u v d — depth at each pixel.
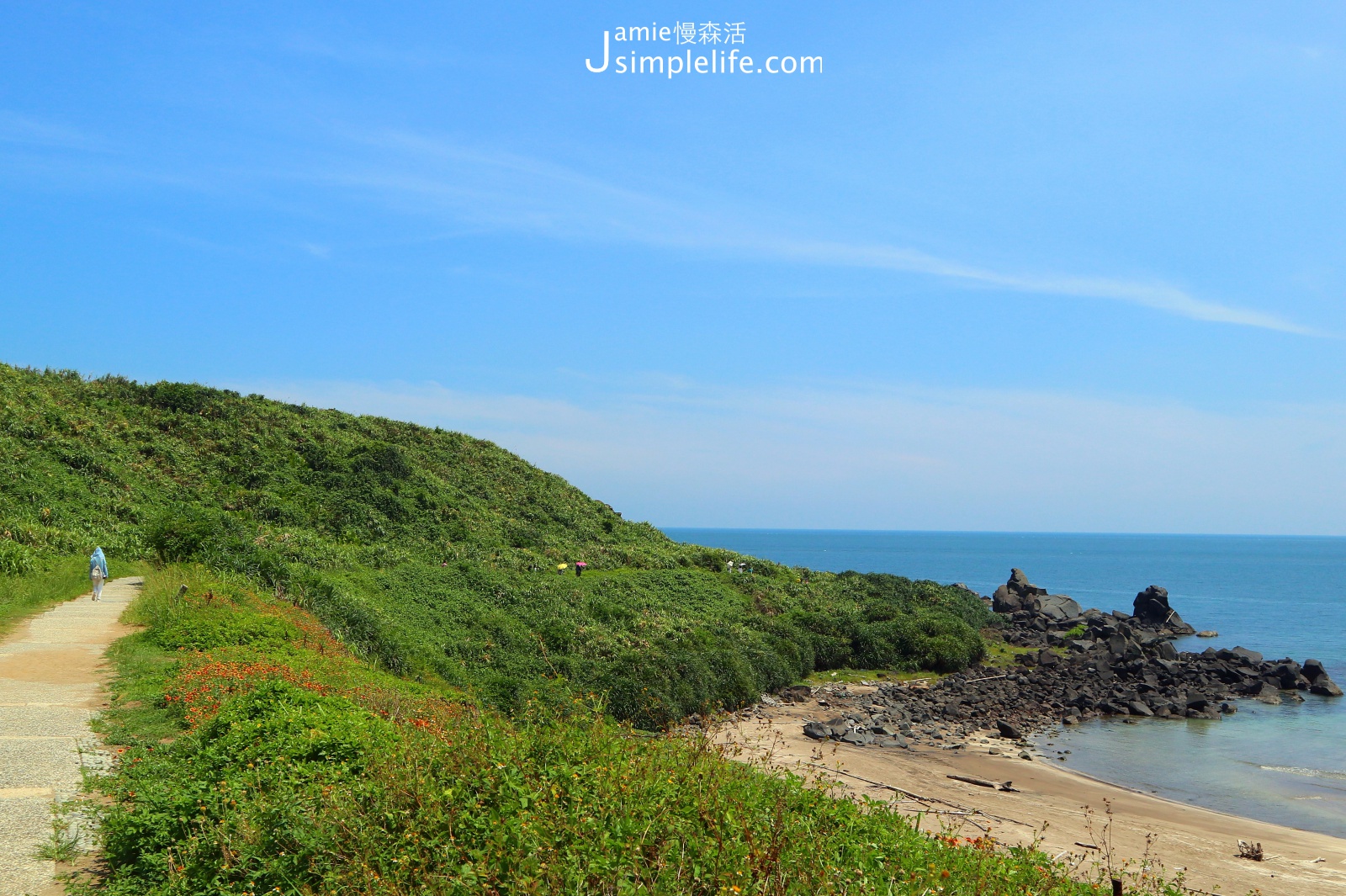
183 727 12.84
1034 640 53.72
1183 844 20.23
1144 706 37.53
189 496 40.06
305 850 6.82
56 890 7.41
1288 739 33.25
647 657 31.66
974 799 23.12
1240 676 44.69
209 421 49.50
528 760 8.32
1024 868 9.07
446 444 61.34
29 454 37.78
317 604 27.80
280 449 48.91
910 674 43.06
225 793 8.24
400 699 15.43
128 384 51.72
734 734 27.89
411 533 43.38
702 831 7.24
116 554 32.31
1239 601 102.38
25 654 18.05
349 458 50.34
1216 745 32.12
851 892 6.61
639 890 5.98
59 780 10.18
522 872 5.99
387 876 6.32
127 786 9.62
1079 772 27.70
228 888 6.84
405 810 7.19
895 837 8.95
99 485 37.69
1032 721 35.06
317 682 15.58
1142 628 67.38
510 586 38.38
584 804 7.42
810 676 40.88
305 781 8.41
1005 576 158.75
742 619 43.16
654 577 46.78
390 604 32.69
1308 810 24.31
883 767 26.23
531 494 57.81
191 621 20.67
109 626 21.64
